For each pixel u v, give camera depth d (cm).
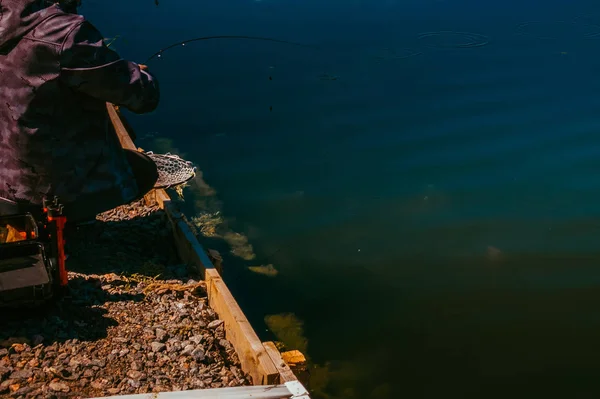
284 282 681
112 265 549
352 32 1250
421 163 873
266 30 1228
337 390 559
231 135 909
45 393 391
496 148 902
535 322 639
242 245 726
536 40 1250
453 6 1398
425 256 720
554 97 1038
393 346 609
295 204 791
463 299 666
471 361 595
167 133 922
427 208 784
